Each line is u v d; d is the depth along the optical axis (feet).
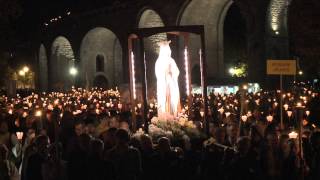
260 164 37.50
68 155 37.19
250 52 169.99
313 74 202.28
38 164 35.91
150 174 38.42
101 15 235.81
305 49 145.79
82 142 36.50
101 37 259.60
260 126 48.37
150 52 196.75
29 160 36.22
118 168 36.52
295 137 42.04
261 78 165.89
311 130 49.70
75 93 160.97
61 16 267.80
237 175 36.60
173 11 190.49
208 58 201.46
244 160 36.86
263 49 165.37
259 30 166.71
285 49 172.45
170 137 55.36
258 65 167.02
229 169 36.99
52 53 271.90
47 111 67.67
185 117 62.44
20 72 233.96
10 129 65.31
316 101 77.46
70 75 269.03
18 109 77.46
